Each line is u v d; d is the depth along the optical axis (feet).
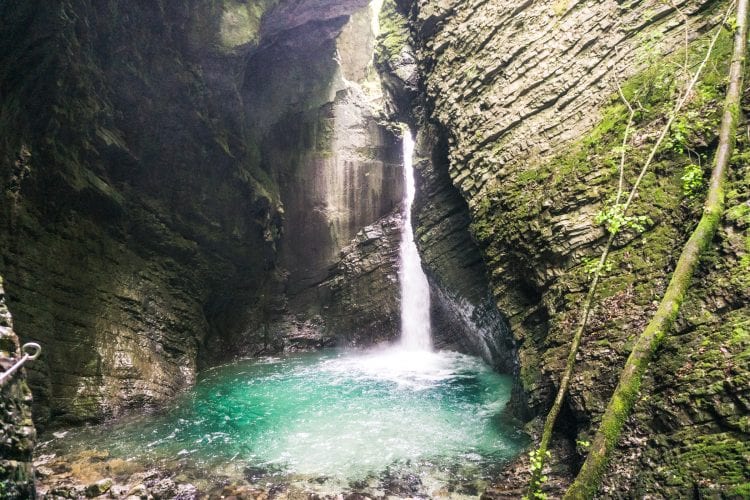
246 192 58.70
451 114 42.52
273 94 67.05
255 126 66.08
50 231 37.06
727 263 20.53
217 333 61.57
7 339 16.24
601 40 32.81
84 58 37.55
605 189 28.35
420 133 53.67
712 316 20.15
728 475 16.90
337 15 63.67
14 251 33.09
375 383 49.47
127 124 45.09
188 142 50.62
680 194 24.72
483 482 26.71
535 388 30.27
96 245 42.01
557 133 33.32
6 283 32.12
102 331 40.42
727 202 21.68
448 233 48.01
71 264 38.68
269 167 68.28
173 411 40.88
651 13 30.55
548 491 23.86
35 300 34.47
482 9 41.52
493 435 32.96
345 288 71.46
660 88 27.86
